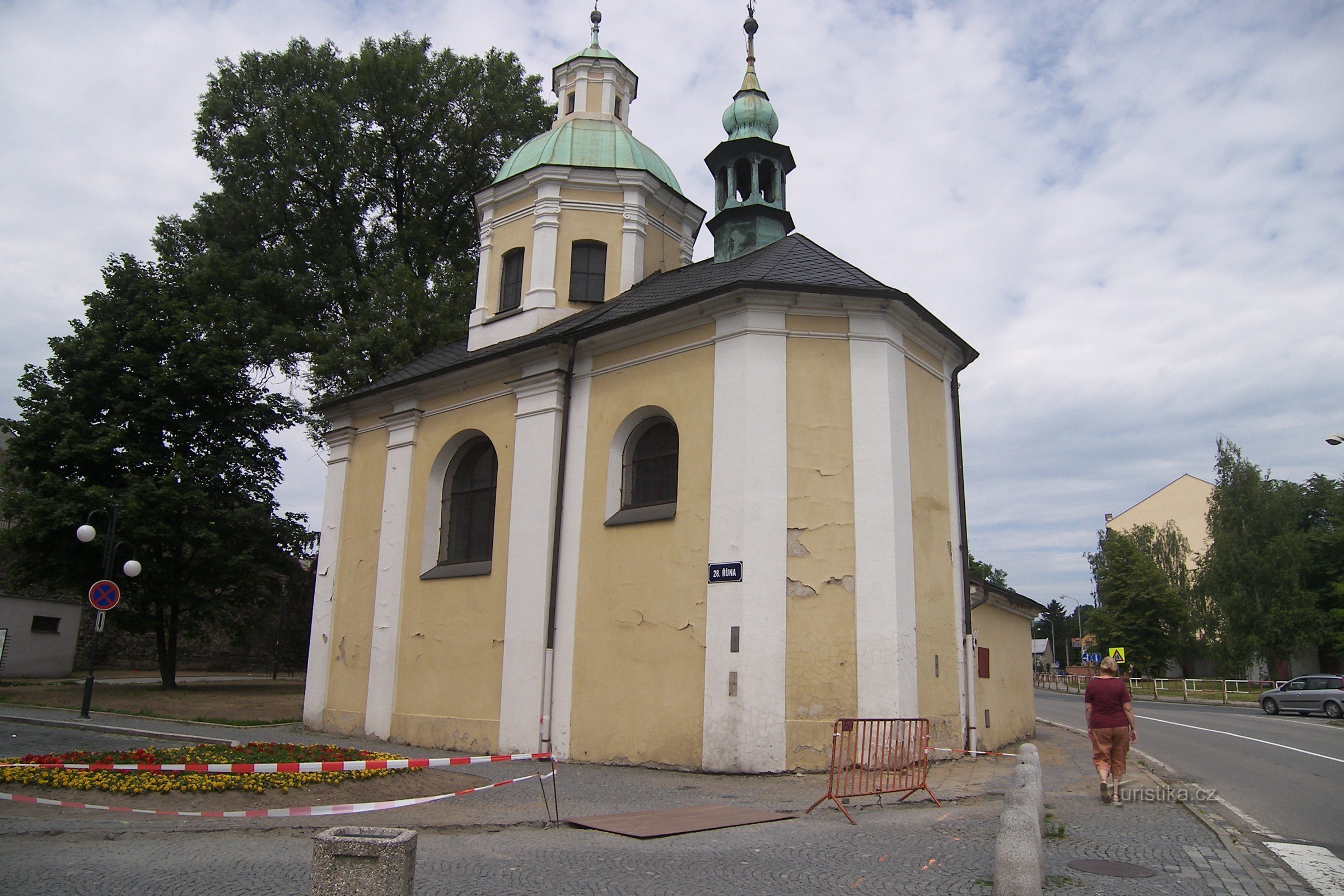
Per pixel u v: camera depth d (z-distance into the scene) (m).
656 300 15.36
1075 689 54.06
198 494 25.92
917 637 12.77
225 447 27.78
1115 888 6.27
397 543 17.25
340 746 15.17
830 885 6.18
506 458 15.85
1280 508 52.22
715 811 9.04
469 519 16.75
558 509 14.72
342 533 18.70
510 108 29.14
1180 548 59.62
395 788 9.77
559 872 6.48
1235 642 50.25
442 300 26.38
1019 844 5.38
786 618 12.09
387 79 27.92
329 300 27.95
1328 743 19.05
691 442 13.24
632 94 22.19
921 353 14.55
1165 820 8.96
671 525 13.15
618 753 12.93
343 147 27.84
